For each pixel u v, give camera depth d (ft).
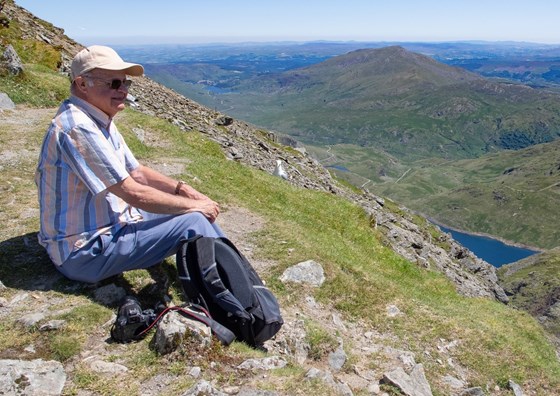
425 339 9.45
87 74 5.39
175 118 26.66
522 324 14.66
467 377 8.82
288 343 7.02
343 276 10.41
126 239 5.82
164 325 5.39
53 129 5.35
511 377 9.18
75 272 5.92
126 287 6.70
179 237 6.08
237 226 11.65
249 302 5.98
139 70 5.65
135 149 16.19
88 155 5.30
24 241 7.53
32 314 5.70
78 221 5.66
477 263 40.01
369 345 8.63
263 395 4.75
